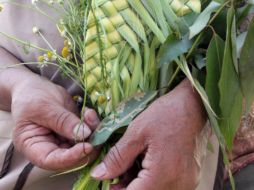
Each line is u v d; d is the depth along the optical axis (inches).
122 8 26.0
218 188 31.6
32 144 26.7
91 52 25.9
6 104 31.0
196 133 25.9
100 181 26.7
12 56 31.9
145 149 25.5
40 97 27.3
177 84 27.1
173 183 25.7
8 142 30.7
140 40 26.2
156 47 26.3
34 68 31.4
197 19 25.4
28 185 30.1
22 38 30.8
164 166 25.2
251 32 24.6
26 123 27.0
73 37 27.3
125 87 26.3
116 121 25.8
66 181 30.5
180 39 25.5
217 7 25.5
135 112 25.8
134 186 25.4
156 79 26.7
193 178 26.3
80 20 27.1
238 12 26.0
